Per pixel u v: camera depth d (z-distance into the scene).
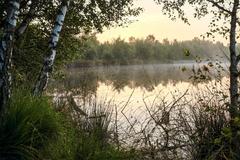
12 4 6.68
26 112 6.25
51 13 12.06
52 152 5.79
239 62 8.24
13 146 5.74
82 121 6.99
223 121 6.93
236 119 5.30
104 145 6.04
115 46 113.31
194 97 8.18
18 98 6.64
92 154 5.54
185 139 7.13
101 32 13.32
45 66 8.82
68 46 13.01
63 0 9.31
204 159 6.21
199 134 6.88
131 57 121.50
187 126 7.47
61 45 12.79
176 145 6.83
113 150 5.80
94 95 7.76
